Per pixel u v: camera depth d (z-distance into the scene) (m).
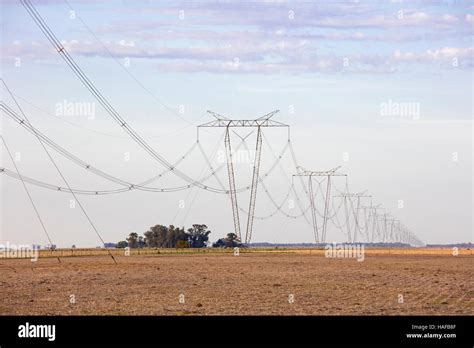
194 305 76.38
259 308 73.75
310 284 105.25
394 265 169.75
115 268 151.88
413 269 150.12
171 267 156.50
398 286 101.50
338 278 119.44
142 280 114.00
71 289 96.44
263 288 97.50
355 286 101.12
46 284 105.69
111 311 71.56
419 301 80.69
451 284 105.88
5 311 71.94
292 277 121.94
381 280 114.50
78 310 72.38
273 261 192.62
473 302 80.12
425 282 109.88
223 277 121.50
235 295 87.06
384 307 75.06
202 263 177.75
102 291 93.31
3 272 137.25
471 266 165.12
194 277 121.44
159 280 113.81
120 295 87.56
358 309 73.19
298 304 77.38
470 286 101.81
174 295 87.19
